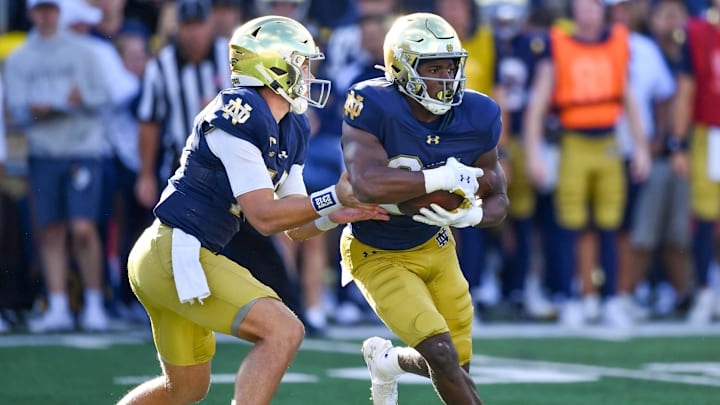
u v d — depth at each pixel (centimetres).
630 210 3459
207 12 2814
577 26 3191
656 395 2136
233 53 1577
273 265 2664
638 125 3250
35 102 3050
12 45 3378
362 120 1614
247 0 3278
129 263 1577
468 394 1595
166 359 1580
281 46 1556
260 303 1487
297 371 2391
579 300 3309
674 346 2853
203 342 1585
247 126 1509
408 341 1620
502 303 3797
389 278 1662
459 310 1720
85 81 3058
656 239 3516
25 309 3186
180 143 2825
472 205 1587
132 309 3303
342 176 1509
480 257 3306
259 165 1512
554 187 3297
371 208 1512
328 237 3491
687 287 3650
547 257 3394
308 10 3600
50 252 3095
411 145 1628
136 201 3219
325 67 3102
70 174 3059
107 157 3212
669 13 3488
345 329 3177
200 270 1499
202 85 2822
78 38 3083
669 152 3478
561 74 3170
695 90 3384
